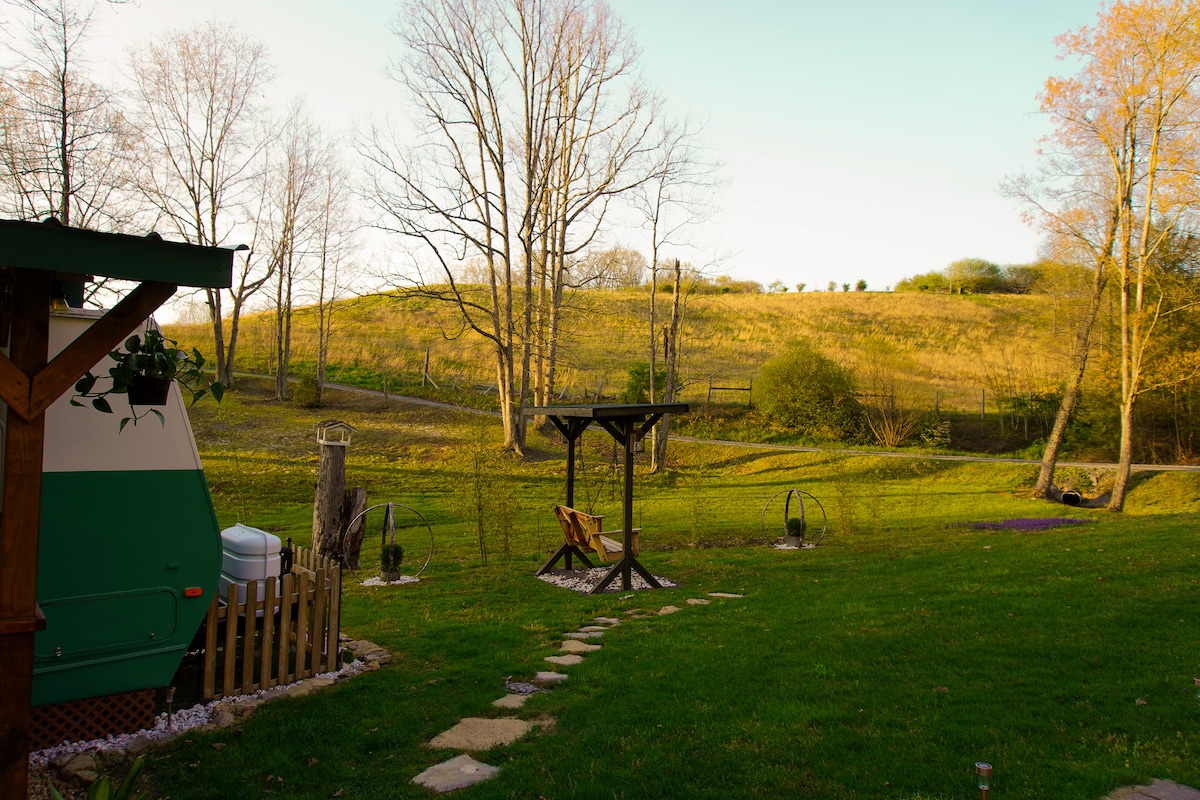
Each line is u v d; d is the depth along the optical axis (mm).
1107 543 15008
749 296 80188
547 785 4617
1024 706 5797
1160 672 6500
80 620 5562
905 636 8023
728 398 45125
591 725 5676
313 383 39969
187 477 6051
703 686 6527
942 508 25141
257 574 7227
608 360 53656
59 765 5047
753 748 5105
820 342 60219
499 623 9250
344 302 64562
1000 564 12945
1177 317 31562
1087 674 6523
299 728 5637
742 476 33312
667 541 17594
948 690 6250
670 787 4562
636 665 7273
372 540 17844
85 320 5855
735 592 11445
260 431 33938
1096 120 25375
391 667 7293
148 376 4762
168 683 5910
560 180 36375
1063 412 28312
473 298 63188
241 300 43250
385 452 32125
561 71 34906
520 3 33906
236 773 4926
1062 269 35531
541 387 38688
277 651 7301
